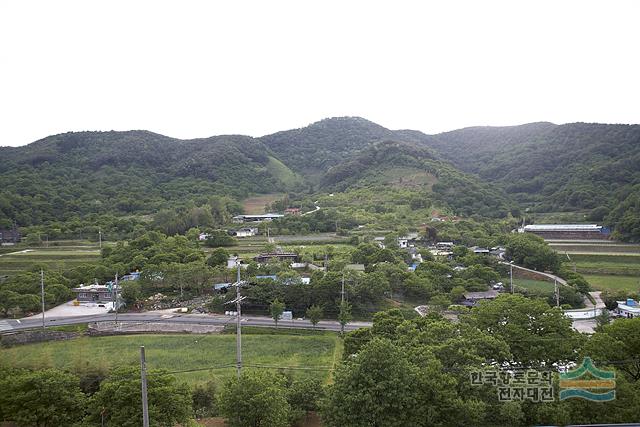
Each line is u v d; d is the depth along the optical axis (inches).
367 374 1330.0
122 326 2977.4
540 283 4065.0
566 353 1632.6
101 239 5787.4
